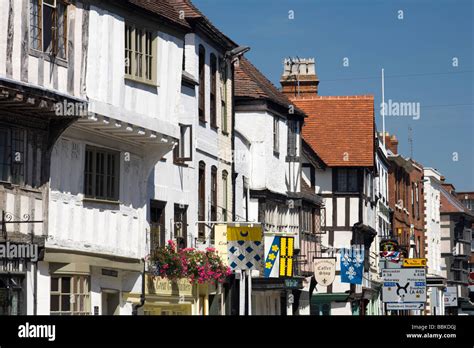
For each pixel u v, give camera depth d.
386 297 63.78
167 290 44.41
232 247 48.19
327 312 77.19
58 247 36.22
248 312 54.88
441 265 132.38
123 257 40.12
